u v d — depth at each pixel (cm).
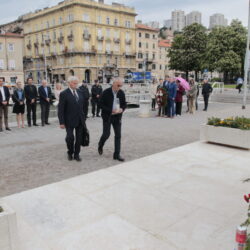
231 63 4319
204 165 579
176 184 480
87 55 6575
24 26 7900
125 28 7119
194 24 5303
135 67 7519
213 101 2175
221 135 725
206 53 4744
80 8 6291
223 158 627
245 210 390
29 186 482
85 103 1222
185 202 414
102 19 6681
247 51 1513
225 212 385
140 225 353
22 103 1039
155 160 614
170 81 1277
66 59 6781
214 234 334
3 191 462
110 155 671
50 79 7325
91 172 542
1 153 693
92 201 418
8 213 263
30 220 366
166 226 351
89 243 317
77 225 354
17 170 565
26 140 841
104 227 349
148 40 7912
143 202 414
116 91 606
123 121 1205
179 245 313
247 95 2162
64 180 501
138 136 884
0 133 955
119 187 468
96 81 1362
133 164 588
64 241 321
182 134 912
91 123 1170
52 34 7050
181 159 620
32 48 7756
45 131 989
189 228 346
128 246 312
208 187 468
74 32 6384
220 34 4500
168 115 1306
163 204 408
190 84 1437
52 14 6900
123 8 6988
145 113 1340
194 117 1306
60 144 788
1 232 259
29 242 320
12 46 5597
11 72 5612
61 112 596
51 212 387
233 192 448
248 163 591
